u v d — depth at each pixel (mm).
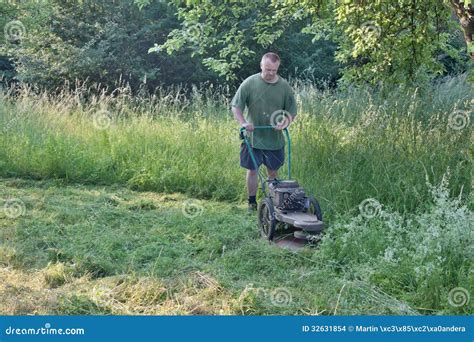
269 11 13023
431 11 10070
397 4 9664
